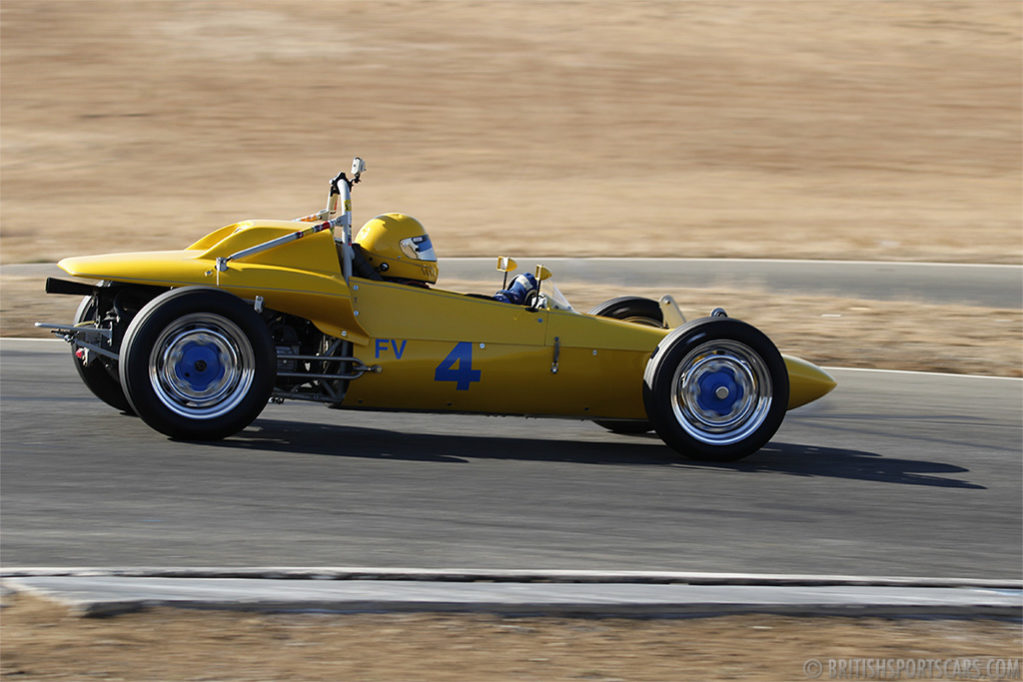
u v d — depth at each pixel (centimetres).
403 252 2672
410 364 2548
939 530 2119
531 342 2612
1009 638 1514
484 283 6091
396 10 16338
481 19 16050
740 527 2053
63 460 2306
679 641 1429
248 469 2283
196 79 13462
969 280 6731
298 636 1378
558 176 10538
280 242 2553
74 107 12450
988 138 12100
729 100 13175
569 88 13412
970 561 1925
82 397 3039
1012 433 3155
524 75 13825
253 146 11356
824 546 1958
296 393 2572
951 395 3706
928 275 6881
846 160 11256
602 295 5584
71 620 1387
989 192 10150
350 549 1789
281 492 2123
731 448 2572
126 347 2364
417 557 1762
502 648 1376
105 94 12888
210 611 1433
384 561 1733
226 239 2559
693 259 7438
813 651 1425
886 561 1888
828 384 2816
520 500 2162
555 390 2647
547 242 8019
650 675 1324
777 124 12406
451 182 10238
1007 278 6831
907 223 8894
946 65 14738
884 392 3722
